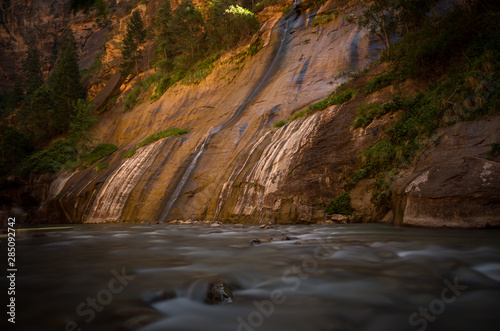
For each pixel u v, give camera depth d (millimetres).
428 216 7824
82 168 31703
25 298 2895
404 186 8969
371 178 11297
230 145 20000
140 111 37250
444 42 11328
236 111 24938
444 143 9305
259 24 35594
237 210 14578
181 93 34469
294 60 26562
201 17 39781
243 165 16797
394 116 12078
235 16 33812
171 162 21297
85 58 80250
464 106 9453
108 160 29531
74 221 25141
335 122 13984
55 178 34594
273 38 30938
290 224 11992
